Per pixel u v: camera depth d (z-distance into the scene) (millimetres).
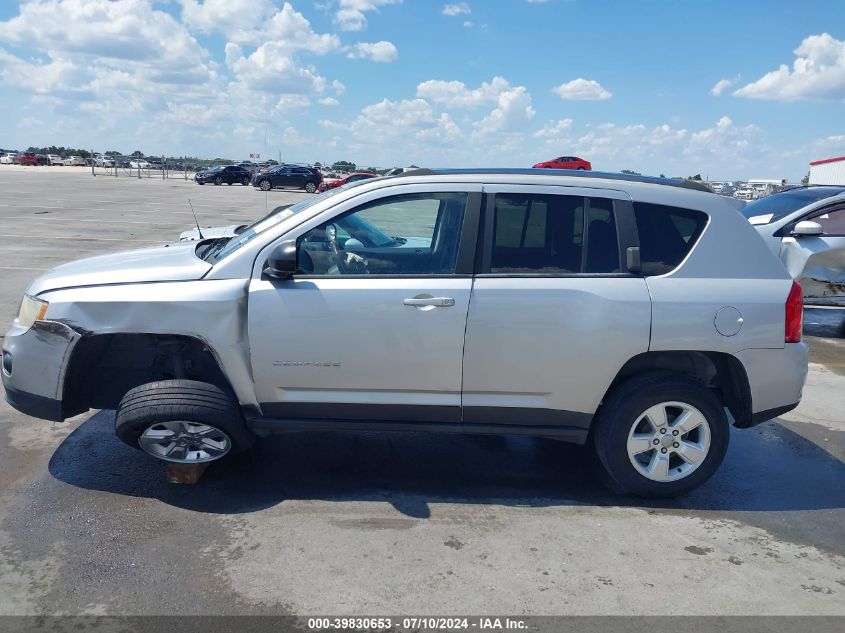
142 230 16547
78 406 3996
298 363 3707
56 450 4410
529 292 3662
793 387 3875
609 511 3852
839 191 8727
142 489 3922
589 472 4352
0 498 3770
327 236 3822
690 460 3896
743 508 3959
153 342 3988
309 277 3721
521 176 3863
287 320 3660
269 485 4031
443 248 3795
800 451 4875
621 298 3672
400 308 3650
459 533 3547
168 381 3764
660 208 3855
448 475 4254
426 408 3799
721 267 3811
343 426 3854
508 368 3717
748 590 3123
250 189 41500
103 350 3973
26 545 3312
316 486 4043
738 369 3820
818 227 8109
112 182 41406
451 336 3668
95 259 4238
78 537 3396
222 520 3605
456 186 3805
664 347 3709
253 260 3756
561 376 3732
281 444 4641
